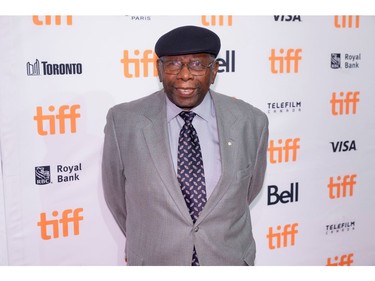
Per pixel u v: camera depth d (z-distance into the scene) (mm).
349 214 1810
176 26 1447
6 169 1374
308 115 1652
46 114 1376
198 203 1127
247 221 1277
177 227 1124
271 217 1694
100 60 1396
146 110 1182
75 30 1360
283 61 1579
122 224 1396
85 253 1510
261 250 1710
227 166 1129
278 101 1601
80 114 1407
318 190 1736
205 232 1128
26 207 1417
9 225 1412
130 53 1420
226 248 1160
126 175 1192
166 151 1117
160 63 1104
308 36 1594
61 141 1407
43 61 1345
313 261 1797
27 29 1318
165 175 1113
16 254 1438
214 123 1173
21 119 1357
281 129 1626
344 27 1635
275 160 1648
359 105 1718
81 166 1445
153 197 1133
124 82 1431
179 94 1079
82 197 1470
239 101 1270
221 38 1493
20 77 1334
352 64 1673
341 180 1762
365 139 1759
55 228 1460
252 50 1534
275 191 1675
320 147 1698
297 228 1741
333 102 1678
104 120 1433
